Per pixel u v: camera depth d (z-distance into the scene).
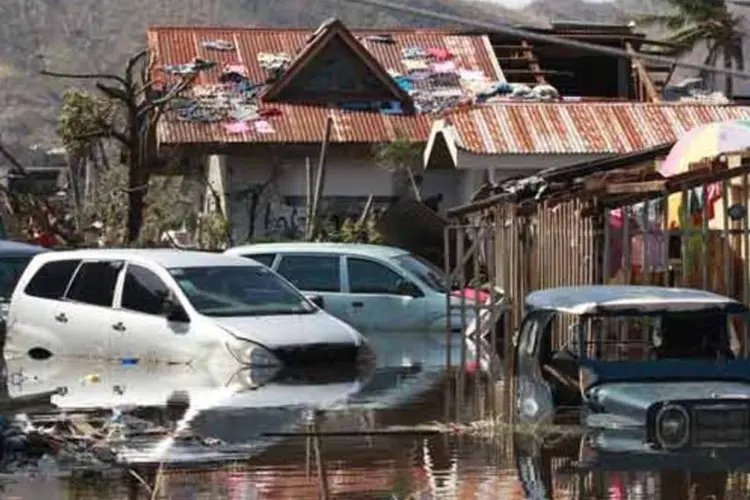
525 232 27.77
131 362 26.09
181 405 21.00
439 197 55.69
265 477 15.28
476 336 28.39
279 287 26.66
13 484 15.16
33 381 24.23
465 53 62.47
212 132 55.59
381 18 117.12
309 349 24.81
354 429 18.55
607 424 16.53
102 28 133.75
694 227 24.17
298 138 55.88
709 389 16.39
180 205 61.69
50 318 27.59
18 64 127.44
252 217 56.22
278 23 133.12
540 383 18.30
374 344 30.98
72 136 50.00
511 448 16.86
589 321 17.91
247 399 21.62
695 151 25.08
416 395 22.09
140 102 56.75
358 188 56.78
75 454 16.88
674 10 78.94
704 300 17.42
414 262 33.69
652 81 61.16
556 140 44.34
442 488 14.59
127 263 26.83
